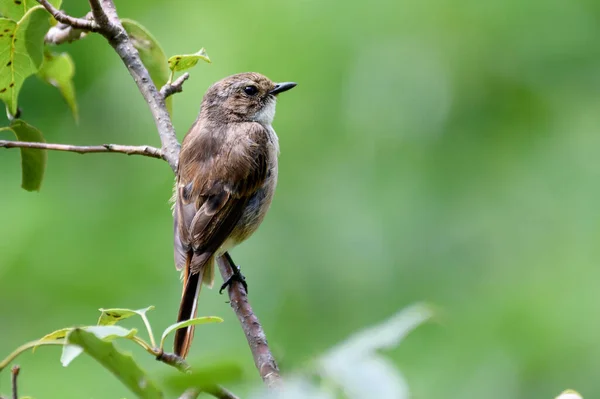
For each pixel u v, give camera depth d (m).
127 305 11.58
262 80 9.98
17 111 7.76
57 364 11.08
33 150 7.75
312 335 12.19
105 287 11.68
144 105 13.33
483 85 13.58
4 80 7.41
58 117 13.08
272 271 12.47
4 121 12.52
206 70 12.95
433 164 13.27
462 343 11.78
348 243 12.73
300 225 12.83
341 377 3.50
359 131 13.24
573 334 11.71
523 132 13.54
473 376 11.44
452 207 13.08
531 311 11.95
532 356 11.58
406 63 13.35
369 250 12.72
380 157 13.24
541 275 12.48
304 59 13.16
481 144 13.41
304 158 13.10
